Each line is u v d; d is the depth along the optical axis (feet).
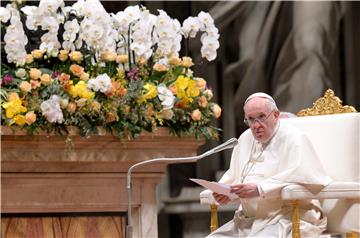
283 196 36.60
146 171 39.22
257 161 39.65
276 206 38.68
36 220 38.47
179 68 40.22
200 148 69.77
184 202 69.00
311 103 70.08
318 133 39.65
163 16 40.16
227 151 69.82
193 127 39.29
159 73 39.93
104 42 39.27
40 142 37.55
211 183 36.45
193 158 34.35
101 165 38.75
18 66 39.01
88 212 38.93
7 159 37.52
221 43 70.79
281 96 70.64
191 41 69.15
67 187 38.65
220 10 70.64
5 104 36.96
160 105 38.63
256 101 39.06
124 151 38.70
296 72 70.44
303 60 70.33
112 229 39.14
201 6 70.33
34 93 37.60
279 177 37.40
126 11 39.96
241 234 38.86
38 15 38.68
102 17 39.14
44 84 37.65
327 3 70.54
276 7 70.85
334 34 70.59
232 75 70.90
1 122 37.24
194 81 39.47
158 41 40.29
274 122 39.22
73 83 38.45
